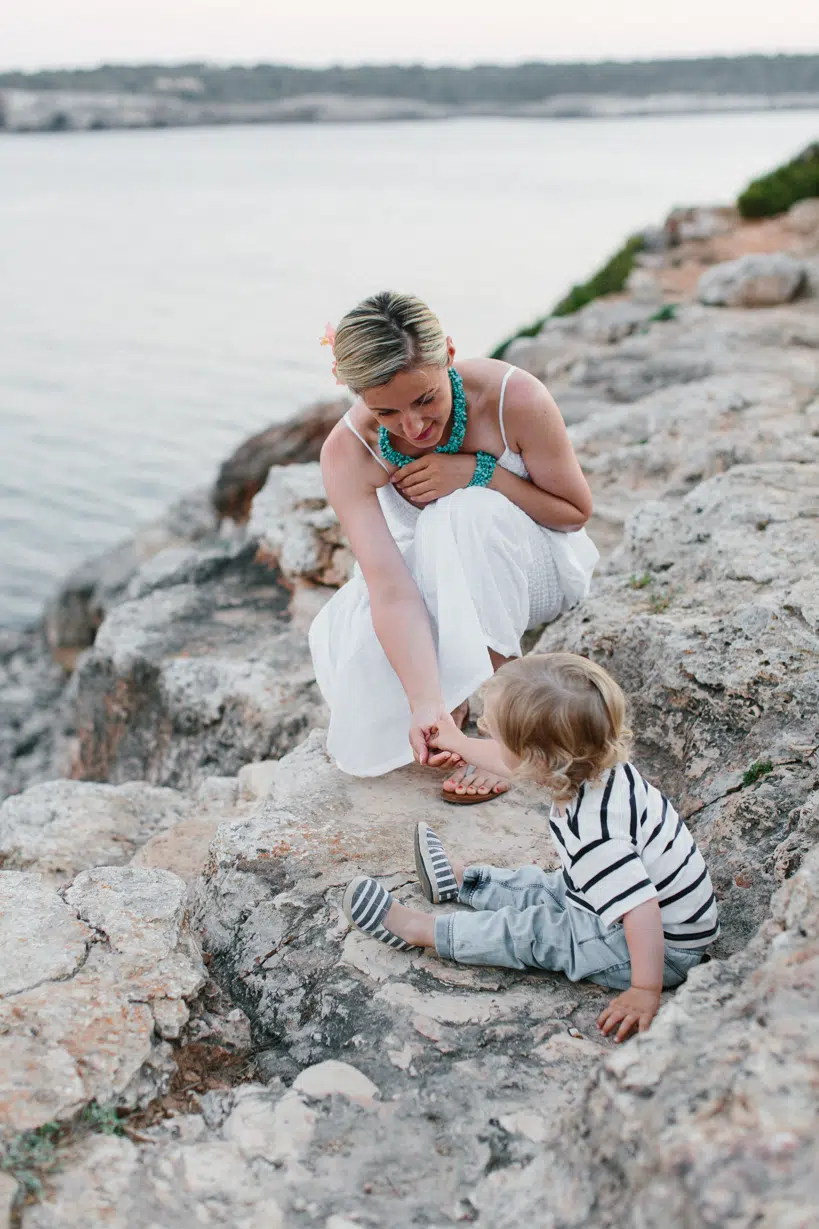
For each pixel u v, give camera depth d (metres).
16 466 39.69
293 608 6.54
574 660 2.61
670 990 2.67
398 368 3.06
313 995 2.77
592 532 6.23
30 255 115.06
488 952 2.76
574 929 2.70
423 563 3.62
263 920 3.07
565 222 115.00
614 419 7.86
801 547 4.36
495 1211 2.01
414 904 3.05
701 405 7.52
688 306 14.14
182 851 4.10
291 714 5.41
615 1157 1.86
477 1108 2.33
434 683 3.38
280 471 7.43
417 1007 2.66
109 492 36.72
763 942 2.35
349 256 101.44
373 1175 2.16
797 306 13.18
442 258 88.88
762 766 3.31
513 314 59.81
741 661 3.63
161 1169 2.14
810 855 2.50
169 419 47.22
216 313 76.06
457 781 3.61
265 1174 2.15
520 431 3.58
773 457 6.15
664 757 3.78
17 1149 2.09
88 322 74.00
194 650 6.16
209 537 12.98
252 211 161.38
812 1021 1.92
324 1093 2.38
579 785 2.56
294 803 3.60
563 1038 2.54
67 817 4.73
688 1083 1.89
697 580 4.45
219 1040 2.62
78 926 2.72
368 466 3.65
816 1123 1.69
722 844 3.16
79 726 6.88
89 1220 2.00
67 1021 2.40
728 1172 1.64
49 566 29.45
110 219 156.62
